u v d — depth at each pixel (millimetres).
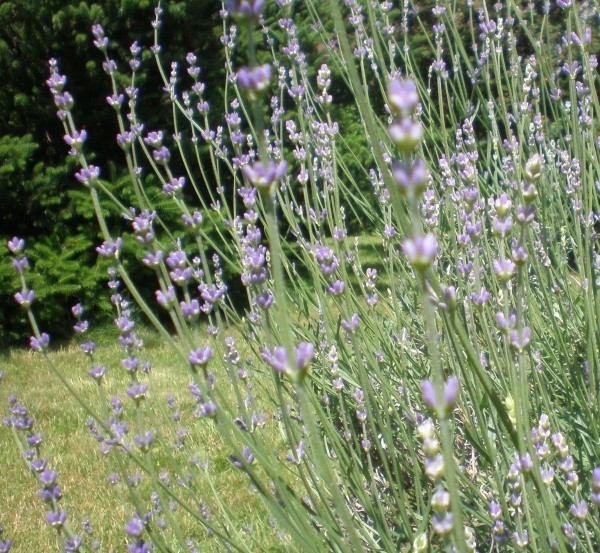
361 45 2822
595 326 1959
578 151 1863
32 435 2127
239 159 2553
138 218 1561
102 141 8305
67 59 7875
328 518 1613
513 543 1533
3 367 6902
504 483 1805
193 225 1876
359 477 1778
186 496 3365
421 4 5340
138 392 1795
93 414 1698
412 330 2631
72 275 7906
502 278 1227
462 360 1501
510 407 1380
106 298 8109
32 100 7906
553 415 1717
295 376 927
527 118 2596
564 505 1781
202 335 4512
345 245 2406
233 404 3293
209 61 7941
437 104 4957
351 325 1670
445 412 802
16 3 7637
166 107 7977
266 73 836
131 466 3670
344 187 3002
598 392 1866
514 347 1199
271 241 889
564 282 2387
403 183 730
